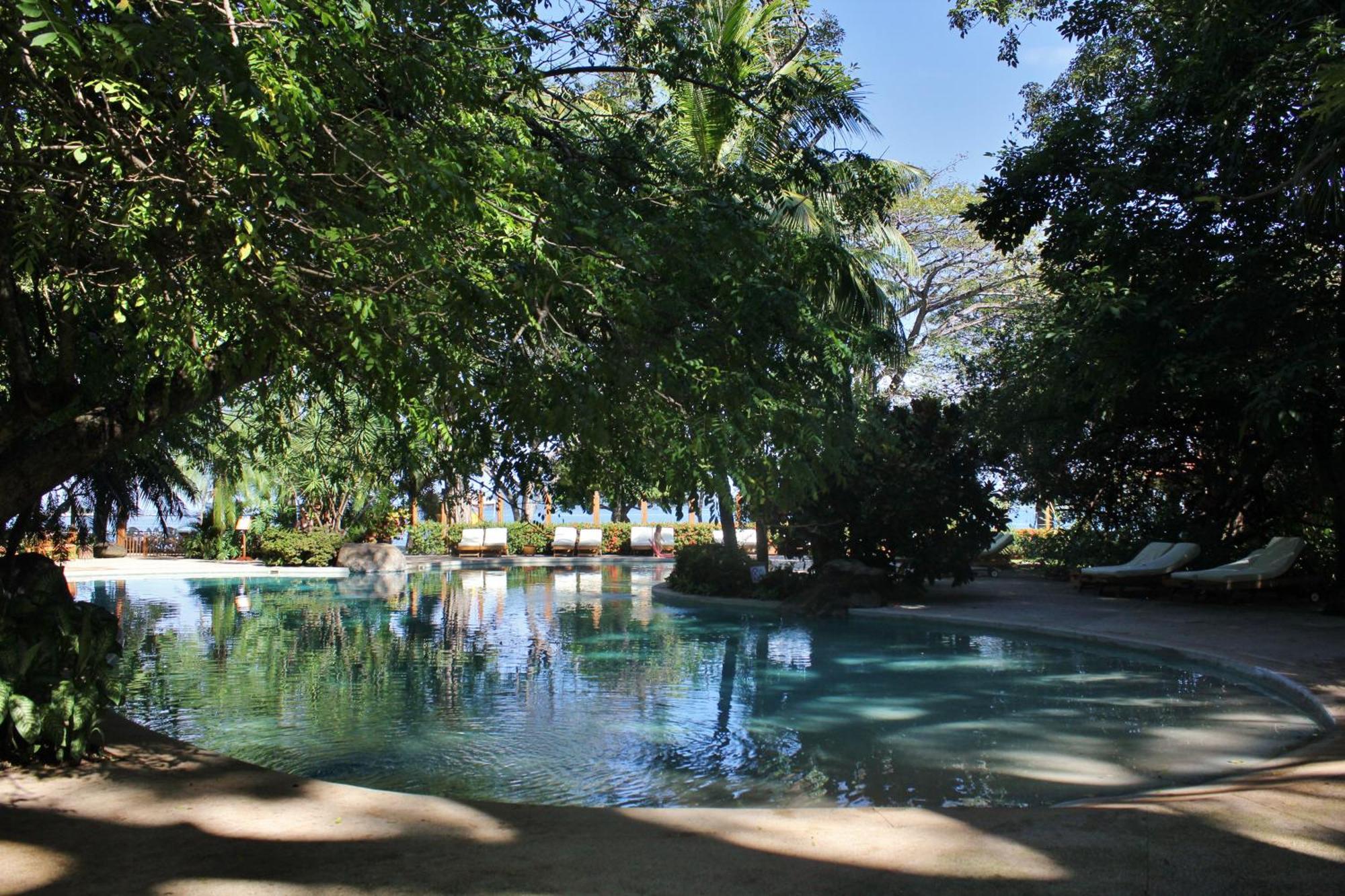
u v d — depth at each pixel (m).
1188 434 16.41
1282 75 10.27
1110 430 16.34
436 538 31.73
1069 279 13.25
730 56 8.04
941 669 10.05
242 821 4.21
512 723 7.37
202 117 4.16
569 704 8.12
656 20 7.71
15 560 9.22
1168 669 10.01
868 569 15.53
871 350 8.55
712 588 17.42
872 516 15.95
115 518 17.58
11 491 6.20
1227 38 10.89
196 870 3.59
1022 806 5.23
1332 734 6.38
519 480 7.20
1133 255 12.74
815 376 7.76
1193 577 14.79
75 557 25.17
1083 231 12.99
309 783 4.81
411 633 12.98
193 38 3.19
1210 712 7.80
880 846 3.85
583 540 32.28
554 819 4.24
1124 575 15.88
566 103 7.26
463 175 4.86
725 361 6.86
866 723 7.42
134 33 3.04
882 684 9.20
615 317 5.86
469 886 3.43
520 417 5.52
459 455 6.62
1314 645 10.34
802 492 7.34
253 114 3.49
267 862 3.69
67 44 3.07
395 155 4.11
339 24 3.78
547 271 4.87
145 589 19.42
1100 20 13.21
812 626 13.87
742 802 5.38
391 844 3.89
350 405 8.45
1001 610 14.28
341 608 16.31
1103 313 12.25
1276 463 16.78
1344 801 4.43
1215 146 11.74
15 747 5.09
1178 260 12.71
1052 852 3.76
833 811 4.35
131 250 4.24
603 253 5.39
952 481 16.02
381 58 4.67
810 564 21.47
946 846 3.84
